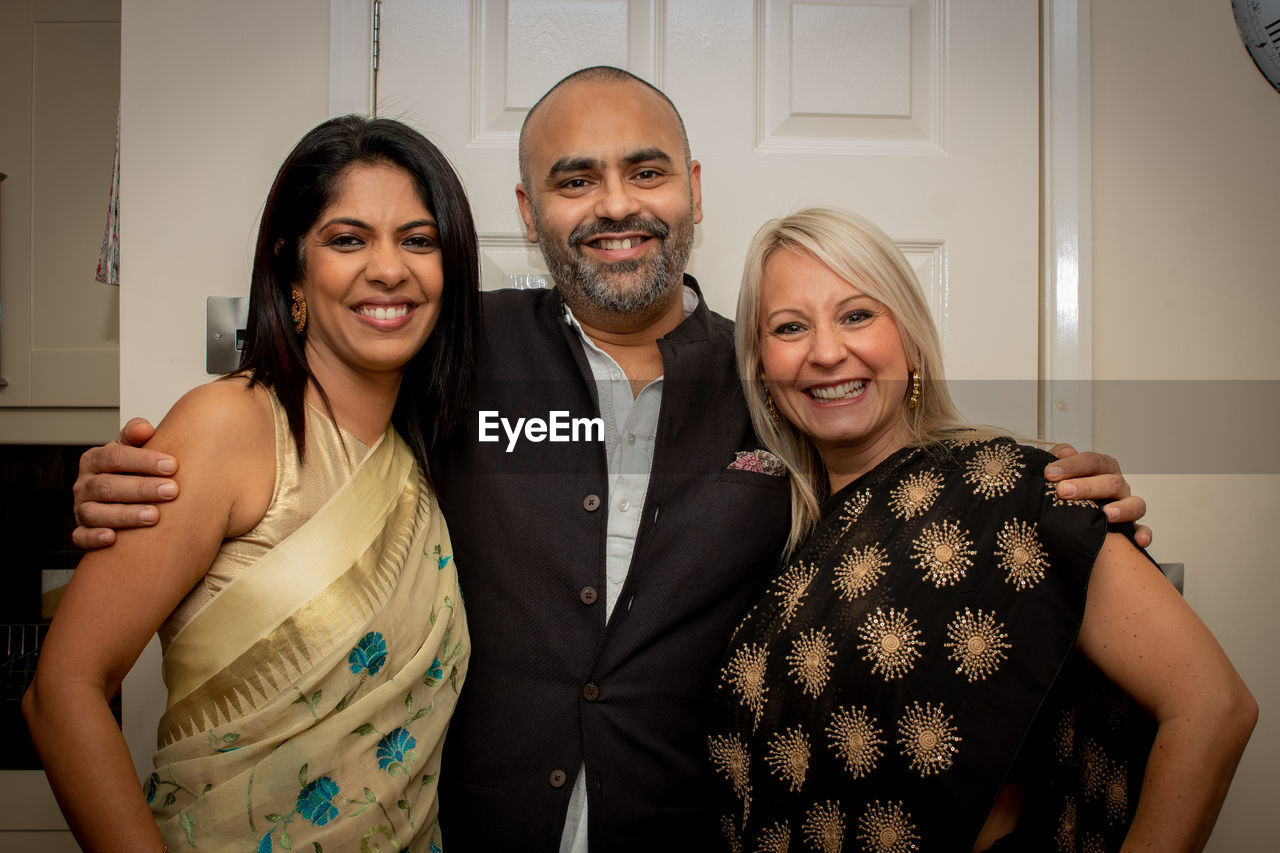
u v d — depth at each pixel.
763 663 0.84
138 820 0.63
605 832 0.87
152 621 0.66
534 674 0.90
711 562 0.92
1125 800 0.76
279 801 0.68
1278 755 1.20
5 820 1.38
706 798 0.92
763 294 0.90
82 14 1.53
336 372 0.79
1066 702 0.80
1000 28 1.20
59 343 1.54
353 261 0.74
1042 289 1.21
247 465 0.72
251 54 1.15
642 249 0.93
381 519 0.77
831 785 0.78
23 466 1.72
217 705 0.69
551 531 0.92
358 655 0.72
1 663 1.58
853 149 1.20
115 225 1.20
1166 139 1.21
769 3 1.20
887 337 0.85
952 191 1.21
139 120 1.14
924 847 0.74
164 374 1.14
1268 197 1.21
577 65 1.19
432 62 1.17
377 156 0.76
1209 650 0.70
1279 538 1.22
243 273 1.15
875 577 0.80
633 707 0.89
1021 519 0.76
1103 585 0.73
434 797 0.81
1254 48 1.20
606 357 1.00
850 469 0.93
